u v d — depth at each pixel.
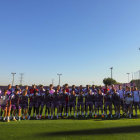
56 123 6.12
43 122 6.38
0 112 7.19
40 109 7.69
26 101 7.53
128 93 7.96
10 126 5.59
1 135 4.52
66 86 9.90
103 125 5.74
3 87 24.36
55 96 7.81
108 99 8.16
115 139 4.22
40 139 4.21
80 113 9.18
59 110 8.07
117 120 7.00
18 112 7.15
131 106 8.07
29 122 6.41
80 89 9.50
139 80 16.81
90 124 5.91
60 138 4.29
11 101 7.06
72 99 8.06
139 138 4.31
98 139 4.23
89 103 8.13
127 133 4.75
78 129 5.17
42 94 7.86
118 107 8.02
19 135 4.53
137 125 5.76
